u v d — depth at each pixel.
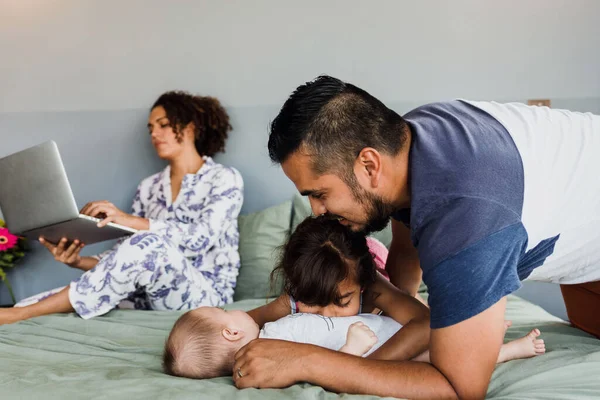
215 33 3.04
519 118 1.31
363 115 1.19
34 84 3.16
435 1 2.86
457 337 1.12
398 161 1.21
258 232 2.74
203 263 2.62
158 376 1.45
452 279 1.10
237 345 1.53
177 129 2.78
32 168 2.12
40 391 1.32
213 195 2.67
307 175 1.22
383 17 2.91
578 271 1.47
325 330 1.53
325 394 1.24
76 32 3.13
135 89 3.10
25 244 3.10
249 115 3.03
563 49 2.79
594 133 1.35
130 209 3.11
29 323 1.96
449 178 1.14
